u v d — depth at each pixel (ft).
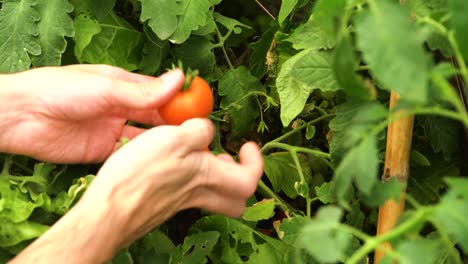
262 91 5.02
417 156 4.45
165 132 3.44
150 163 3.37
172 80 3.71
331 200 4.37
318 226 2.28
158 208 3.55
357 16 2.65
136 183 3.34
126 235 3.47
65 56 4.79
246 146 3.89
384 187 2.52
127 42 4.87
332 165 4.72
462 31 2.35
